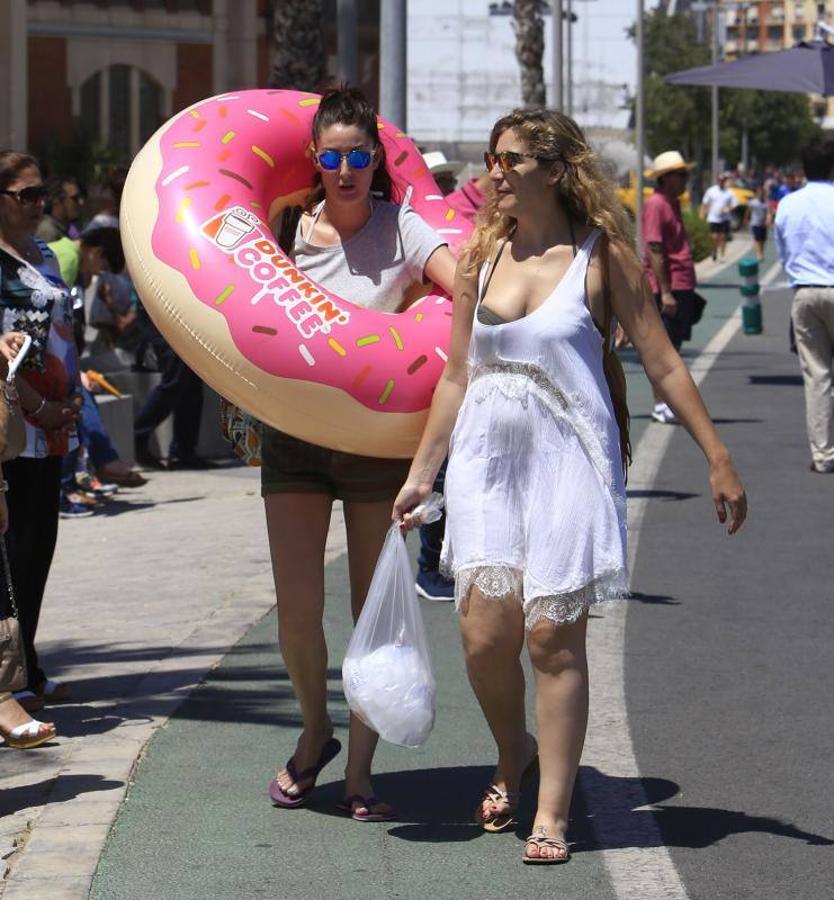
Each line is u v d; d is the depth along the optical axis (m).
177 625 10.46
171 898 6.11
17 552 8.43
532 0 41.03
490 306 6.47
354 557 7.09
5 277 8.27
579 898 6.13
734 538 13.24
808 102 115.69
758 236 57.72
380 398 6.65
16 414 7.58
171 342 6.93
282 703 8.61
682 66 90.56
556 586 6.31
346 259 7.02
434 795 7.28
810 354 16.62
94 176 47.22
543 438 6.39
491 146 6.48
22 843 6.64
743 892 6.20
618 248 6.46
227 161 7.06
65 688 8.73
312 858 6.52
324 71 27.56
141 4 51.81
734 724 8.35
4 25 35.31
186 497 16.11
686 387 6.58
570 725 6.47
